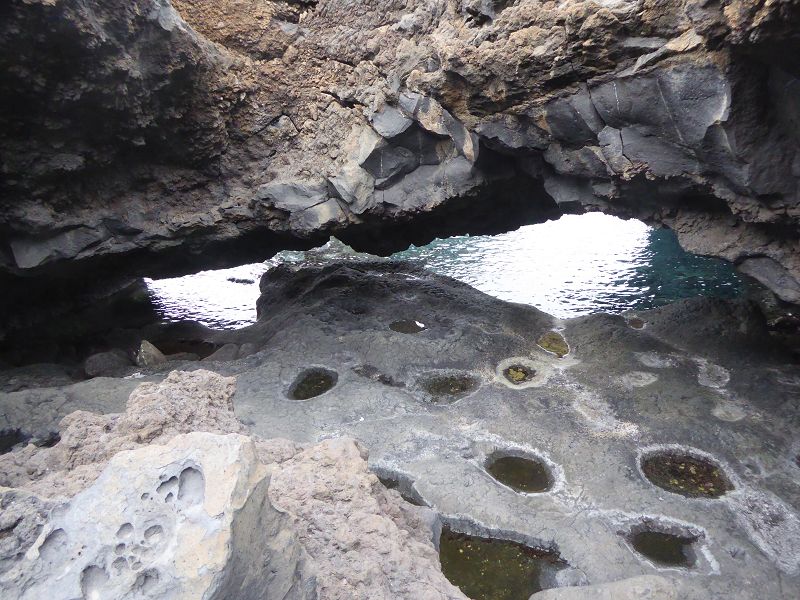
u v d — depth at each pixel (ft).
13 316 30.55
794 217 18.70
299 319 32.42
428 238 33.06
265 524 7.57
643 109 19.15
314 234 29.66
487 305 34.45
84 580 6.58
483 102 23.09
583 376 26.63
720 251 21.31
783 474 20.47
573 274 45.14
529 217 31.55
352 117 28.43
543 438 22.29
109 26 21.85
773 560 17.11
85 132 24.61
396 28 26.32
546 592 15.43
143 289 43.78
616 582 15.05
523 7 20.48
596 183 23.12
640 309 38.37
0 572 6.98
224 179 29.78
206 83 26.76
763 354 27.58
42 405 24.13
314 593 8.42
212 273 48.60
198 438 7.54
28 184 24.62
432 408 24.48
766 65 16.24
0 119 22.50
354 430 22.91
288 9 28.86
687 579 16.33
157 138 26.96
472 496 19.35
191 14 27.58
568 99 20.77
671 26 17.42
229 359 31.19
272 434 22.57
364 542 10.18
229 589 6.73
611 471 20.51
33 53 20.89
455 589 10.06
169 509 6.97
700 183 19.92
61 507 7.34
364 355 28.73
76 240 26.91
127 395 24.90
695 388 25.08
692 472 20.74
